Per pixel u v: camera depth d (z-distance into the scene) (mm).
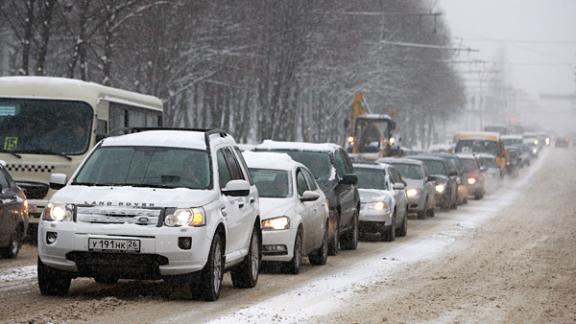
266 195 39625
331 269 41125
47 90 53344
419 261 45500
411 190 76625
